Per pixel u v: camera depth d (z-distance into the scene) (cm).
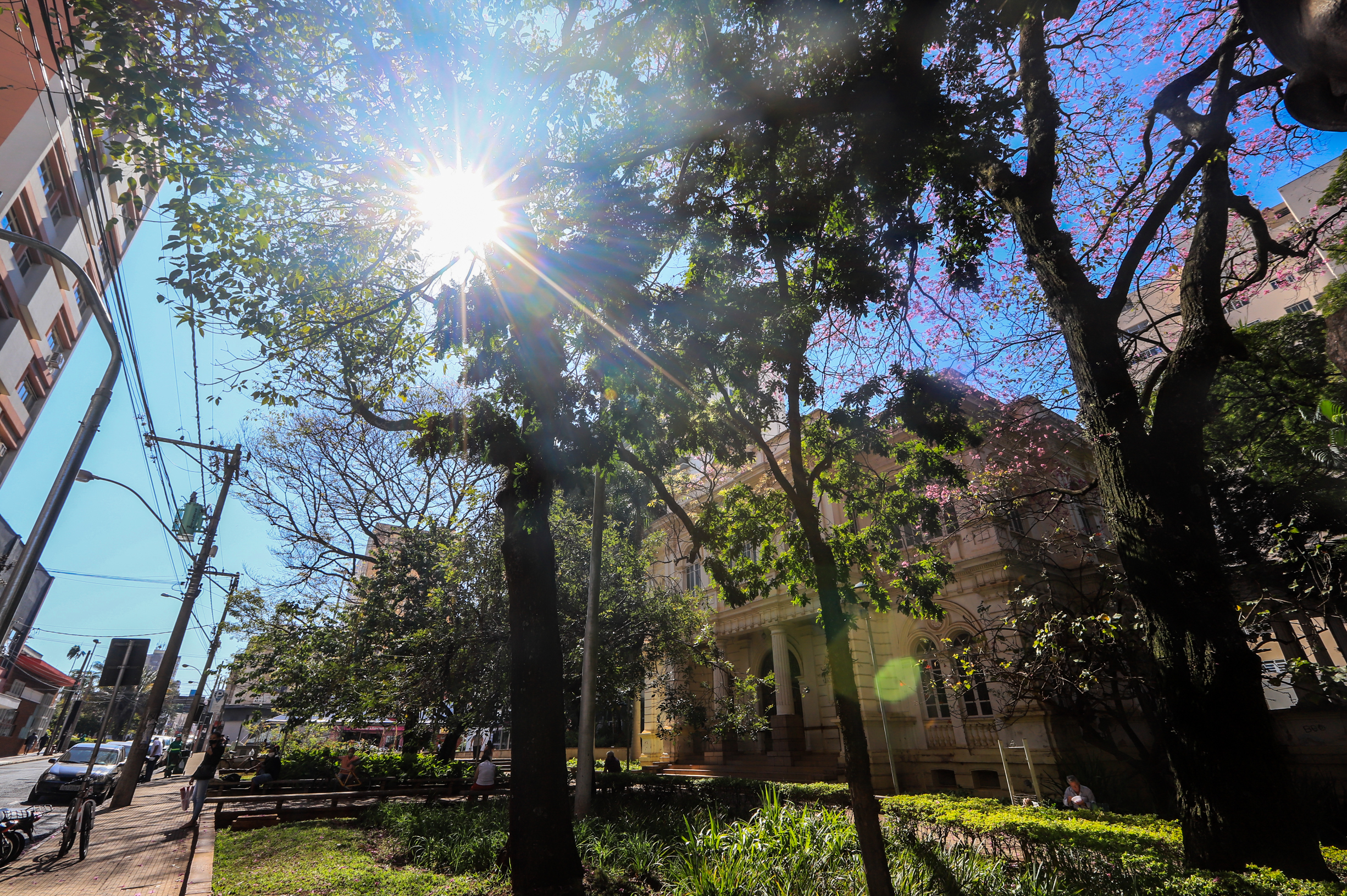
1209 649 569
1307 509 1112
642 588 1852
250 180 674
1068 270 748
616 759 1941
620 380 630
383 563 1828
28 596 3528
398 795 1394
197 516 1662
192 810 1290
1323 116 157
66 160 1786
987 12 655
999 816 819
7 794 2038
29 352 2095
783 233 639
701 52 680
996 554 1502
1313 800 1082
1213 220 709
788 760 1872
